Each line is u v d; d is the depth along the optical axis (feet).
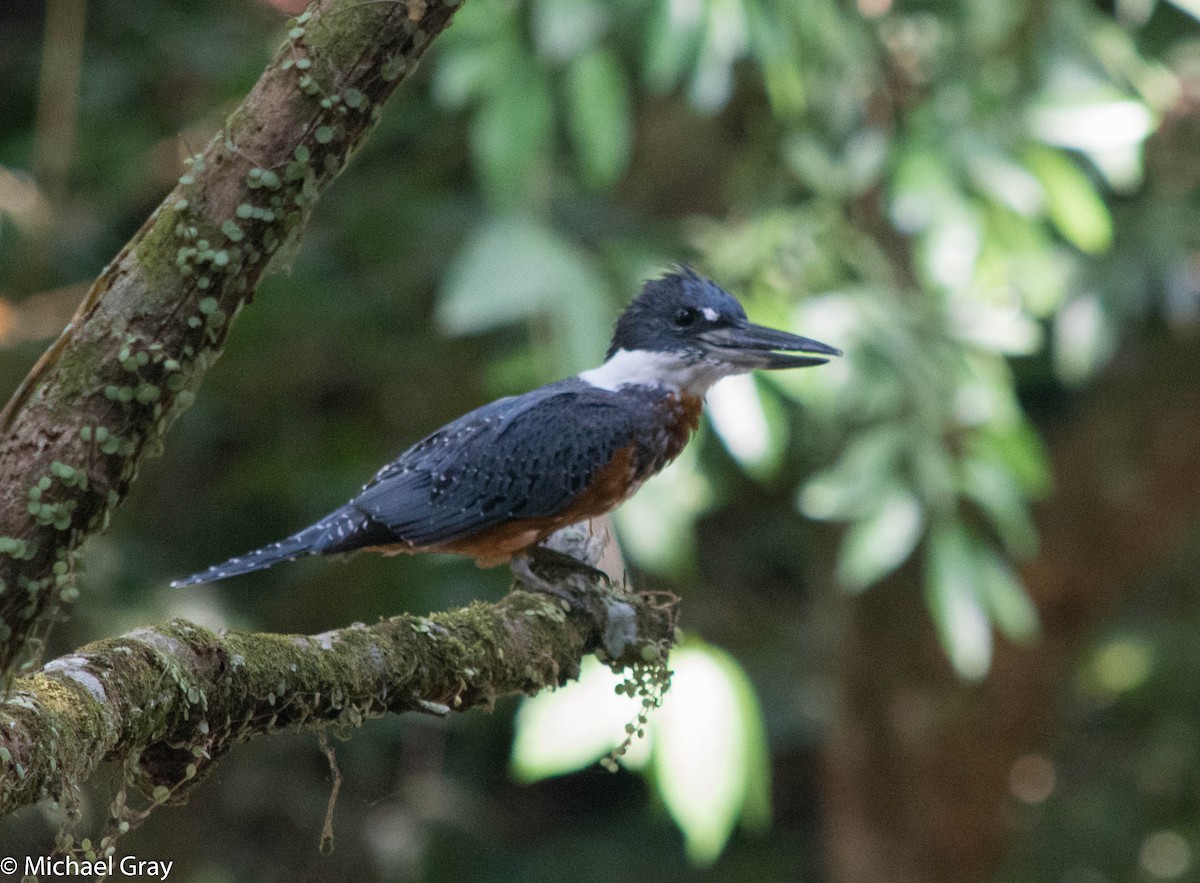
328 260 43.29
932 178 30.86
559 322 27.48
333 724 16.89
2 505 13.44
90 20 44.98
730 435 29.14
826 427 36.94
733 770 27.37
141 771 15.55
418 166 41.96
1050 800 56.39
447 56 30.04
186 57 42.63
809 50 31.96
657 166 46.11
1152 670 54.34
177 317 13.84
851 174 33.53
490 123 29.32
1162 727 54.70
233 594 46.62
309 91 13.94
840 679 47.88
